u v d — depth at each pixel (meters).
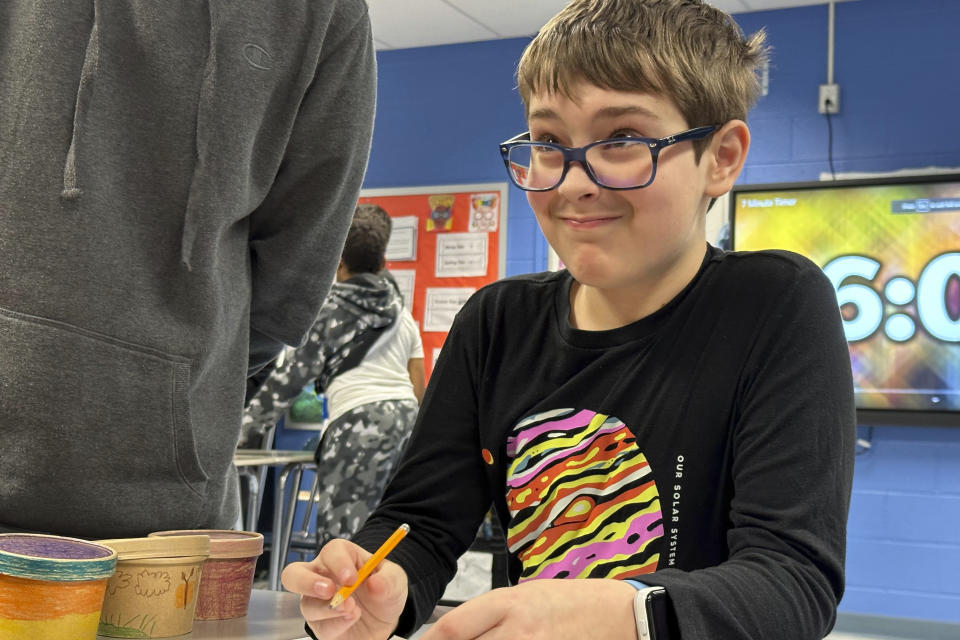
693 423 0.82
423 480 0.93
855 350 3.86
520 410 0.91
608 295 0.88
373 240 3.12
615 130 0.77
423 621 0.83
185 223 0.93
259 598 1.03
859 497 3.88
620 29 0.76
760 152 4.13
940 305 3.76
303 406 4.65
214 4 0.94
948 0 3.92
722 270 0.87
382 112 4.83
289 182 1.06
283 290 1.12
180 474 0.94
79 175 0.87
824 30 4.07
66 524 0.90
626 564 0.82
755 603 0.63
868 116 4.00
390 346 3.12
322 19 1.00
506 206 4.59
